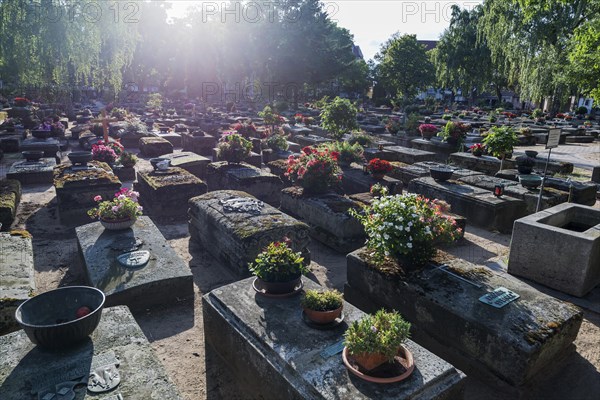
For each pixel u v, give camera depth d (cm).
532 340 420
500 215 937
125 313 449
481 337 448
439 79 5128
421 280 530
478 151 1573
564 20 2511
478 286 513
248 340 418
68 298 404
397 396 330
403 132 2425
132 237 710
